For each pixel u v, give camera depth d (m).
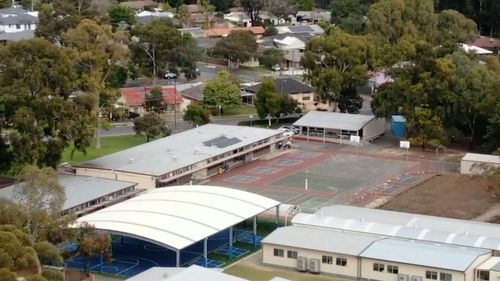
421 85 148.75
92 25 143.00
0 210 81.44
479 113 145.88
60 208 86.38
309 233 96.69
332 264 91.75
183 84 192.12
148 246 100.44
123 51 146.62
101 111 144.12
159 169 122.44
